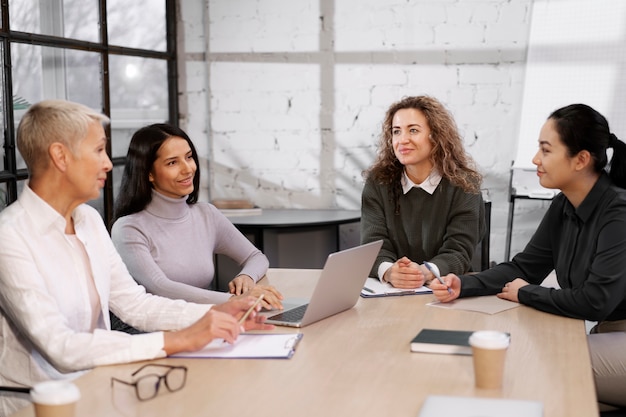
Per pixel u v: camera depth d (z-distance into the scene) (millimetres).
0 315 1951
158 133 2580
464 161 2916
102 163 1957
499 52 4309
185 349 1801
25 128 1905
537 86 4184
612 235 2209
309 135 4582
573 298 2156
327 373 1686
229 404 1510
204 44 4609
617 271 2164
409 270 2496
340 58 4484
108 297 2162
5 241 1857
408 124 2799
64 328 1828
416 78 4418
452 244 2799
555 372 1688
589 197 2309
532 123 4195
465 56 4348
